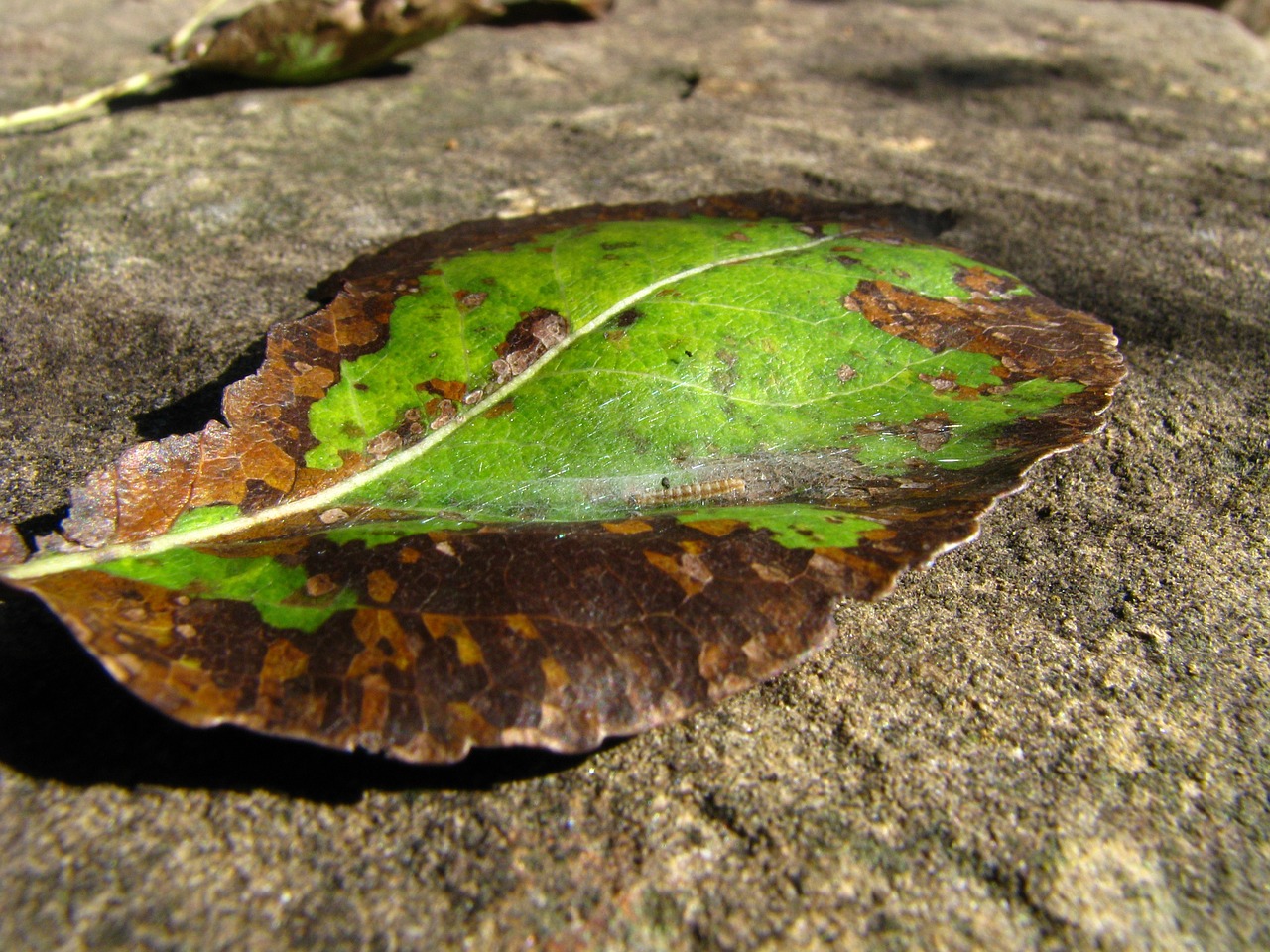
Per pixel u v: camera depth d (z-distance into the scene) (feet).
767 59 0.66
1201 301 0.38
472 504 0.24
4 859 0.19
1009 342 0.29
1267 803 0.22
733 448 0.26
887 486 0.25
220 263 0.38
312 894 0.20
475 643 0.21
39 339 0.34
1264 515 0.29
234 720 0.19
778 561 0.22
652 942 0.19
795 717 0.23
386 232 0.41
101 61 0.61
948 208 0.44
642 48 0.67
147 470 0.23
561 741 0.20
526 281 0.28
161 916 0.19
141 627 0.20
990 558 0.27
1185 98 0.60
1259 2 0.90
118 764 0.21
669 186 0.45
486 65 0.62
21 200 0.42
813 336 0.28
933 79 0.62
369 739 0.19
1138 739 0.23
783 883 0.20
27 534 0.26
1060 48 0.69
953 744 0.23
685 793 0.22
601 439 0.25
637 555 0.22
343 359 0.26
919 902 0.20
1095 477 0.30
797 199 0.38
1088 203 0.46
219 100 0.55
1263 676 0.24
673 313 0.28
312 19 0.52
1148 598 0.26
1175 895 0.20
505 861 0.20
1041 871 0.20
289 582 0.22
